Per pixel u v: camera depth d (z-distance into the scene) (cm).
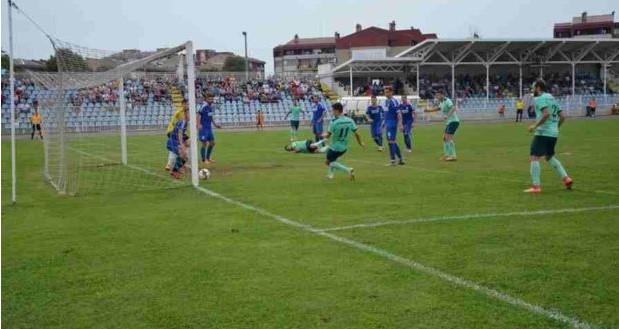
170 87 4194
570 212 873
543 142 1054
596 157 1677
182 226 826
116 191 1191
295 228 796
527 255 638
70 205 1034
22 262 651
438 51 5038
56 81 1433
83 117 3275
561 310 475
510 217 842
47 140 1588
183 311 493
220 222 846
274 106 4894
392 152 1590
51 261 654
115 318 482
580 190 1079
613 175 1284
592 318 458
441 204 959
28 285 569
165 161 1859
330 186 1196
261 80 5388
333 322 462
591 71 6041
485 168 1472
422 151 2023
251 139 2942
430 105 4956
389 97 1588
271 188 1182
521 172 1376
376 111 2048
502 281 551
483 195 1044
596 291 519
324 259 637
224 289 545
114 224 855
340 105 1275
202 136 1681
